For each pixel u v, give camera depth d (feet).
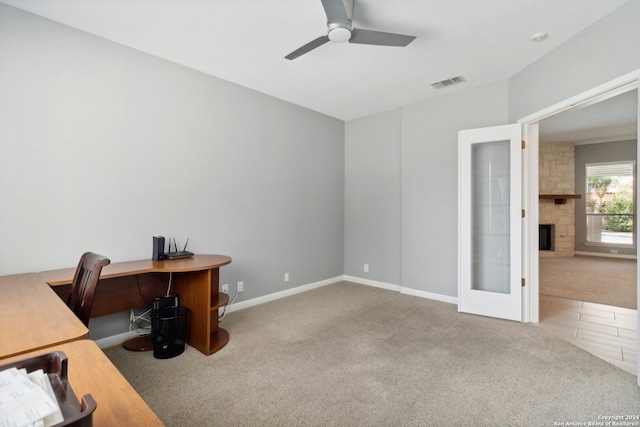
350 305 12.84
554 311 12.11
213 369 7.82
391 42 7.59
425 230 13.94
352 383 7.23
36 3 7.27
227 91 11.69
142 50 9.48
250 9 7.51
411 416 6.11
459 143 12.01
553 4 7.39
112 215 9.02
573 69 8.73
